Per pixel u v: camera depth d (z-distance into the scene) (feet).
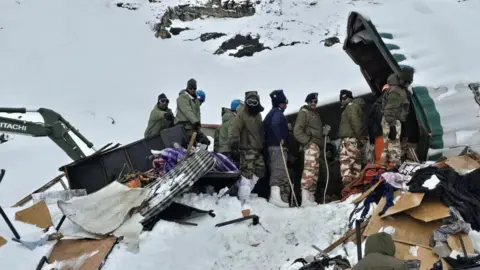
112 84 70.03
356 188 28.48
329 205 27.30
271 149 29.68
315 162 29.73
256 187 30.66
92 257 22.98
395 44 34.01
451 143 31.07
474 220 23.32
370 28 34.55
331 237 25.11
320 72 71.97
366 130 31.27
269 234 25.39
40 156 48.88
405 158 31.63
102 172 30.58
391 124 29.50
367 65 38.01
